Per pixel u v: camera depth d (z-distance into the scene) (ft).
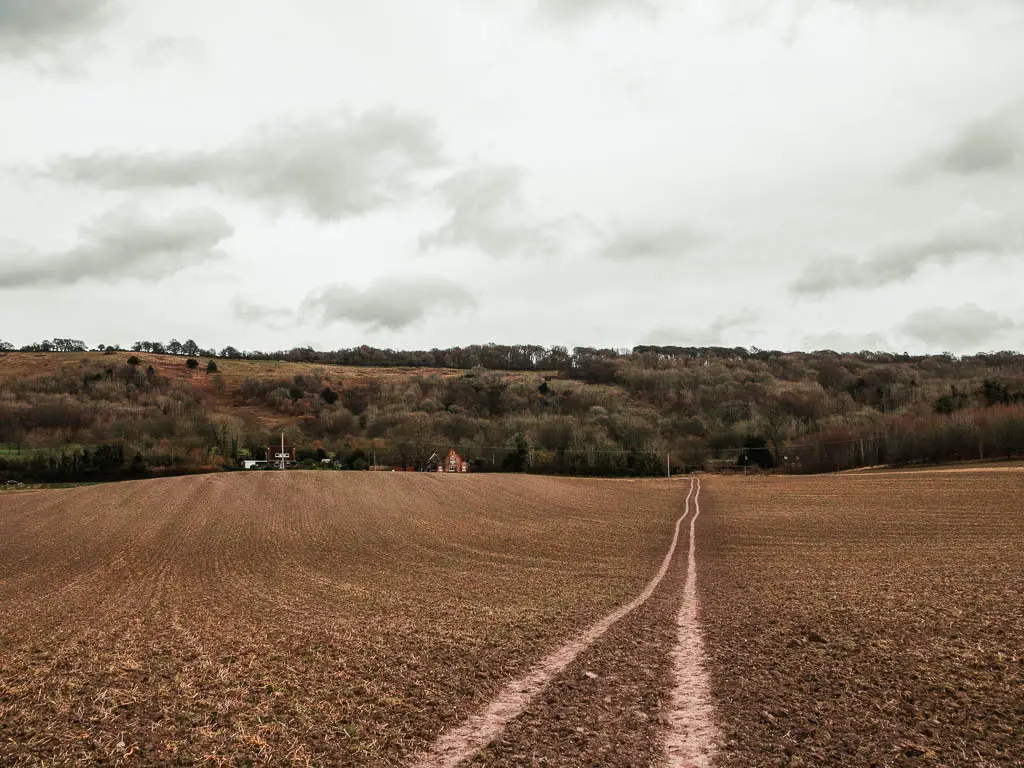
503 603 68.03
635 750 29.27
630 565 97.19
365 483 224.33
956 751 28.07
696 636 50.19
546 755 28.94
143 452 315.78
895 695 34.86
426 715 34.04
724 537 127.75
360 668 42.83
